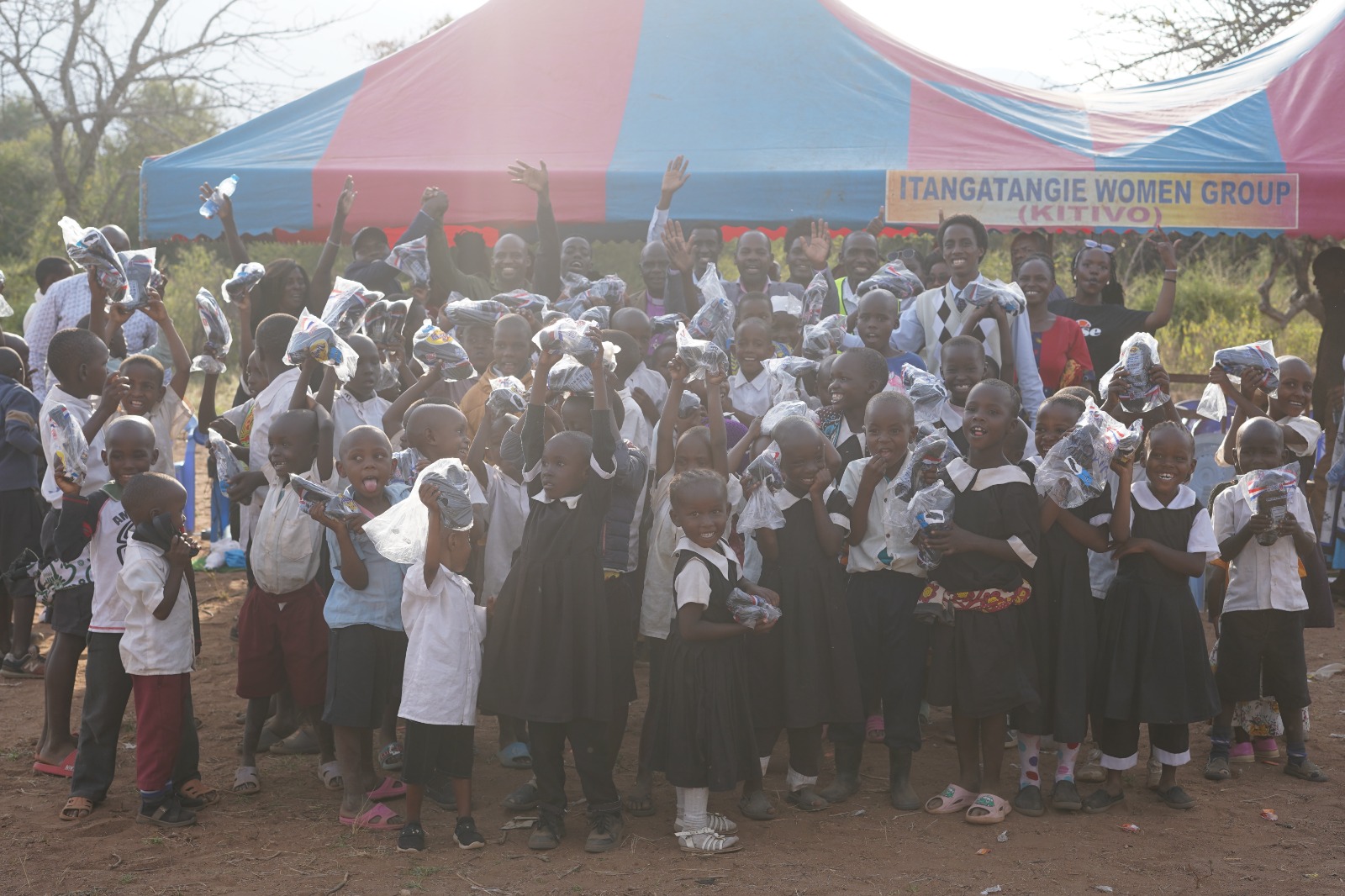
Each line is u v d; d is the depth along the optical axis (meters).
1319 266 9.02
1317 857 4.34
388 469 4.59
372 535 4.32
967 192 8.22
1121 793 4.89
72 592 5.04
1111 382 5.21
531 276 8.83
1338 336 8.96
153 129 25.67
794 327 6.87
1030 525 4.59
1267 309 16.55
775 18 9.84
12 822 4.59
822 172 8.33
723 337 6.34
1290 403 6.06
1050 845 4.45
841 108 9.02
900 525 4.75
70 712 5.29
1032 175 8.16
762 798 4.71
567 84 9.38
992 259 20.50
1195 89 9.80
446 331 6.96
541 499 4.54
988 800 4.68
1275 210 8.10
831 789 4.90
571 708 4.32
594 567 4.46
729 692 4.37
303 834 4.50
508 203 8.45
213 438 5.08
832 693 4.63
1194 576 4.76
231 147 8.90
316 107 9.45
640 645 7.15
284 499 4.79
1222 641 5.19
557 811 4.45
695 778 4.32
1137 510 4.78
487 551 5.25
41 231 23.31
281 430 4.80
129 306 5.45
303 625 4.82
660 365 6.31
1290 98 8.79
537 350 6.09
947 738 5.77
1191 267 21.17
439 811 4.77
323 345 5.04
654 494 4.96
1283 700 5.16
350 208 7.73
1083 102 9.80
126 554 4.48
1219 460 5.93
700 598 4.31
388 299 7.96
